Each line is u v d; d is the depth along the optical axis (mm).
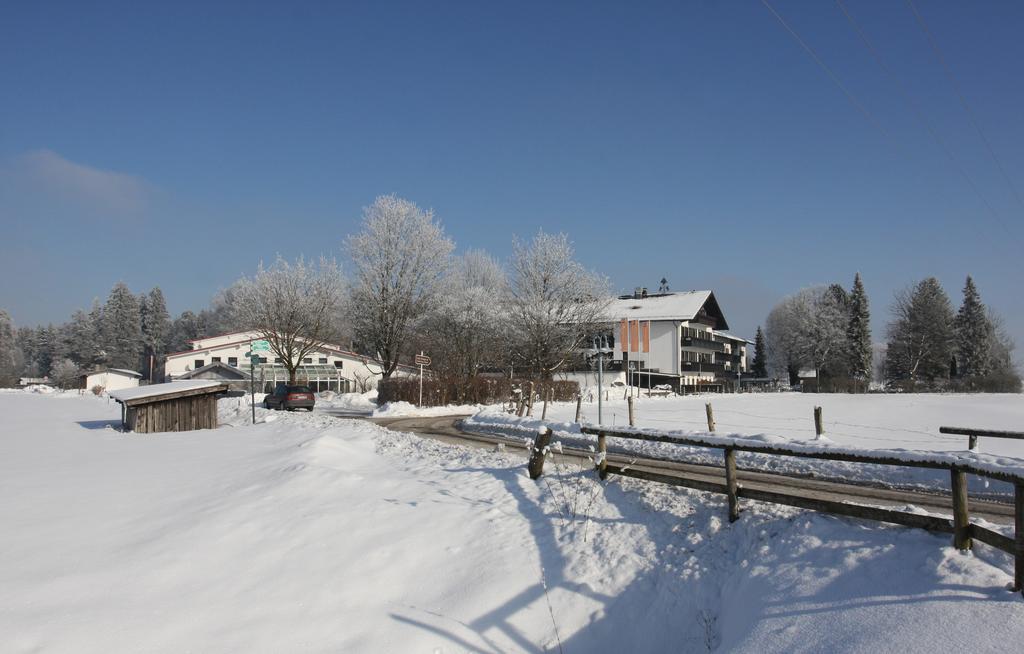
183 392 21438
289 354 49625
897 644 4277
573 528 7609
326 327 51562
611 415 27172
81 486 10555
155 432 20703
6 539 7789
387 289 46906
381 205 47375
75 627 5633
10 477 11406
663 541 6926
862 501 9055
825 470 11547
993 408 32906
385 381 37812
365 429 17484
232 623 5953
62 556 7227
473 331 49625
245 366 61844
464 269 58344
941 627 4258
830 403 38562
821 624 4832
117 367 111375
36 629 5551
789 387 88938
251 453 13898
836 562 5422
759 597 5492
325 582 6746
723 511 7094
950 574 4738
